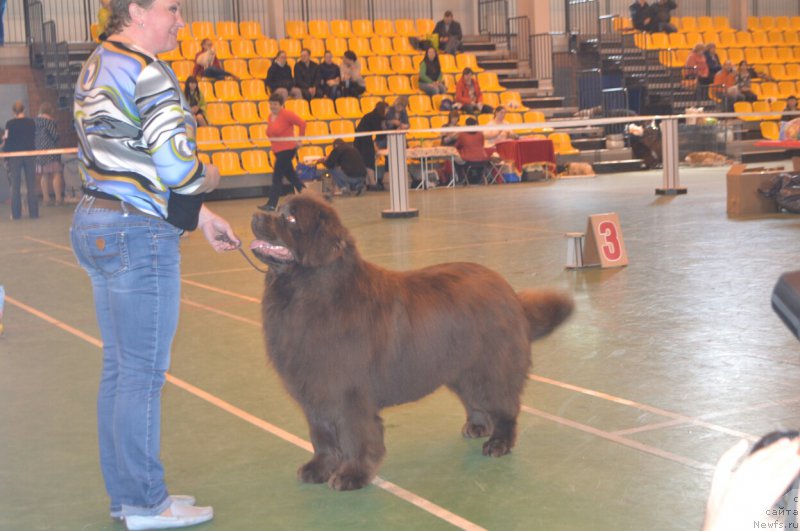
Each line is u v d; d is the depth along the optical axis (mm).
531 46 25312
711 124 23109
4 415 4832
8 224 15039
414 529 3230
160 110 2977
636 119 15469
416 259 9750
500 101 22906
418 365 3621
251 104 20031
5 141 15828
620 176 20766
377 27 23984
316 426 3680
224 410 4801
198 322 7031
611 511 3328
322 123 20234
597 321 6586
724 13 29297
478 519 3301
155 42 3131
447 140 19953
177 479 3828
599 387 4969
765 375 5082
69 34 21500
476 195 17344
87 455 4184
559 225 12227
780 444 910
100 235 3096
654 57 25469
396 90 22109
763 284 7660
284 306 3428
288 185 18781
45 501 3635
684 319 6535
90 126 3055
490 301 3859
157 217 3133
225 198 18875
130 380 3211
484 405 3951
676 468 3738
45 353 6215
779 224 11328
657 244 10141
